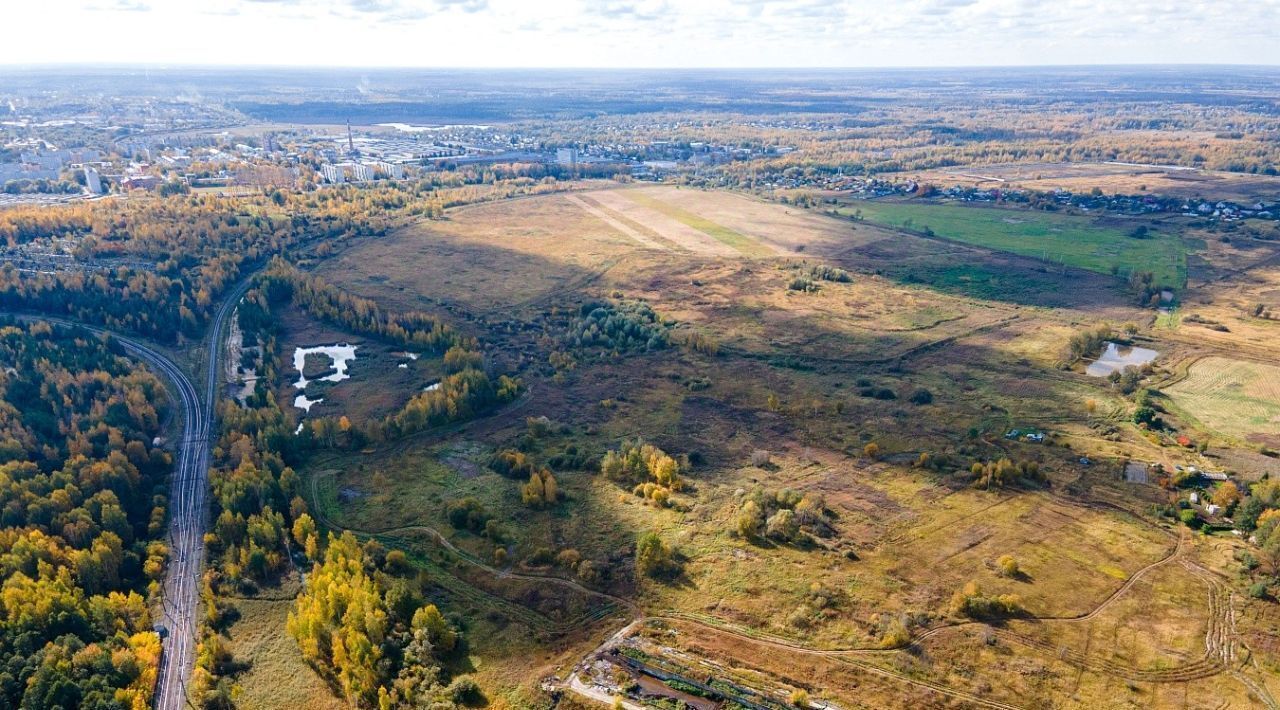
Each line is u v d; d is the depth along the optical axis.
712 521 124.75
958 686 88.25
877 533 119.44
